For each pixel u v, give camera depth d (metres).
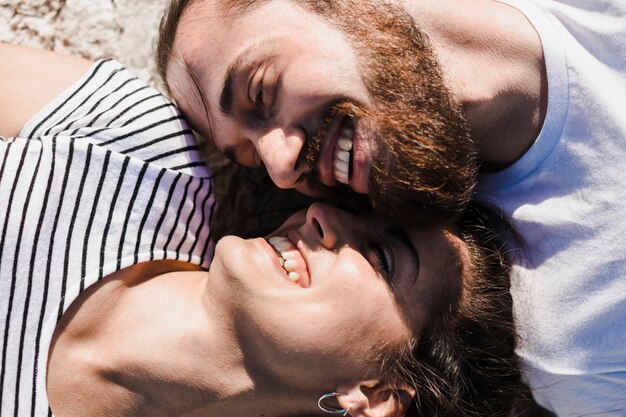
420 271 1.38
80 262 1.41
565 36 1.44
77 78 1.55
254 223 1.80
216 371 1.39
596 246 1.48
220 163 1.79
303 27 1.34
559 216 1.49
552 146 1.47
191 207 1.52
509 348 1.48
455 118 1.32
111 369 1.42
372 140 1.30
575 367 1.54
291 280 1.37
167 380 1.40
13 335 1.38
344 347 1.33
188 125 1.56
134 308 1.44
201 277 1.49
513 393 1.51
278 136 1.38
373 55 1.31
